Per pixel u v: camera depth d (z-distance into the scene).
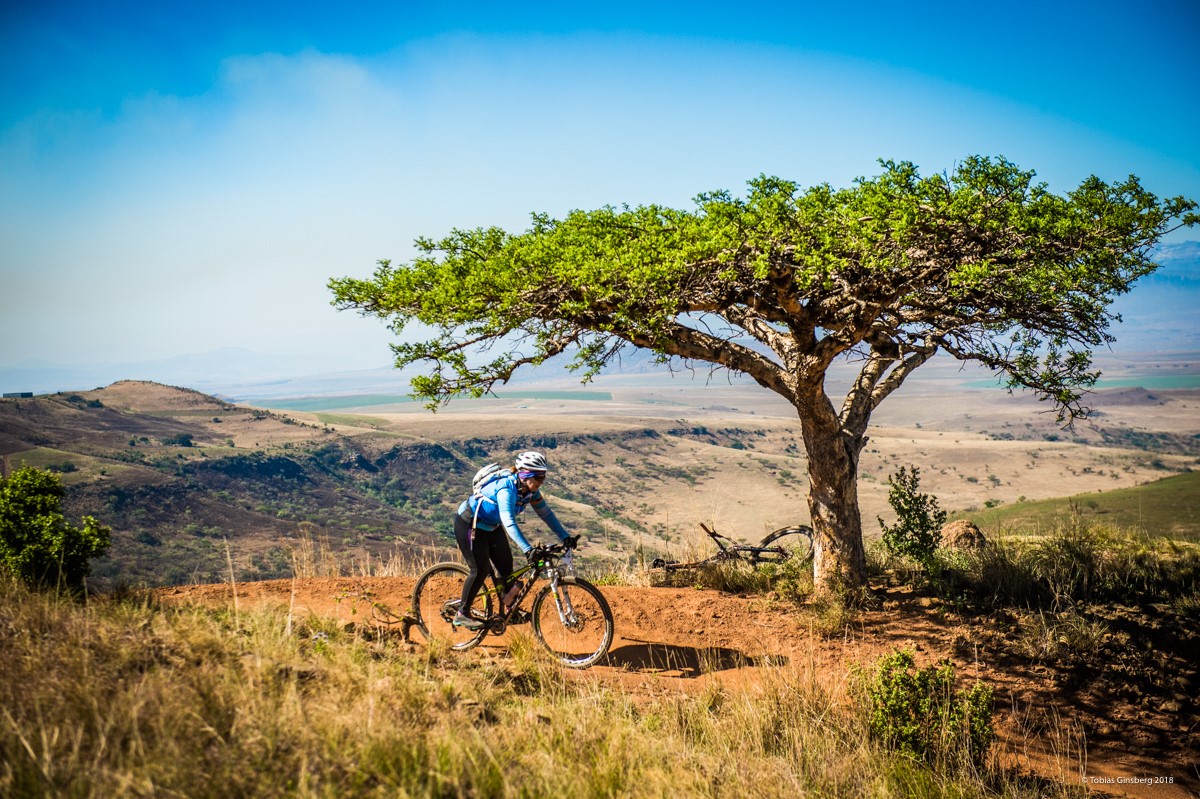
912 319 7.57
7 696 3.58
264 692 4.23
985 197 6.54
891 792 4.54
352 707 4.17
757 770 4.45
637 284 7.00
